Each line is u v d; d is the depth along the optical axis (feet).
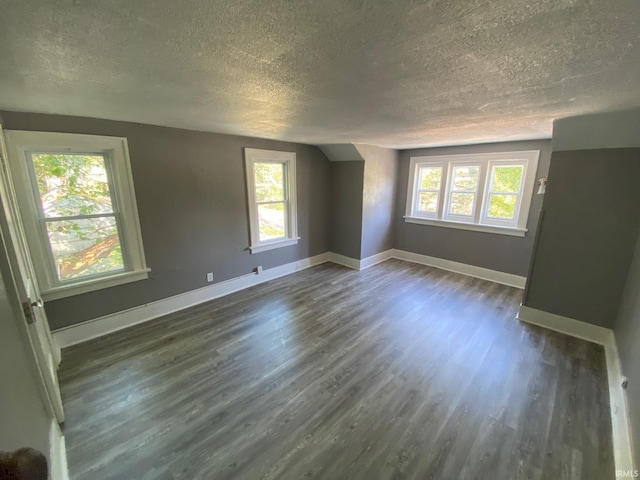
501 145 12.85
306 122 8.11
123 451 5.29
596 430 5.72
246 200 12.42
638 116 6.66
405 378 7.25
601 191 8.32
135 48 3.34
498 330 9.54
